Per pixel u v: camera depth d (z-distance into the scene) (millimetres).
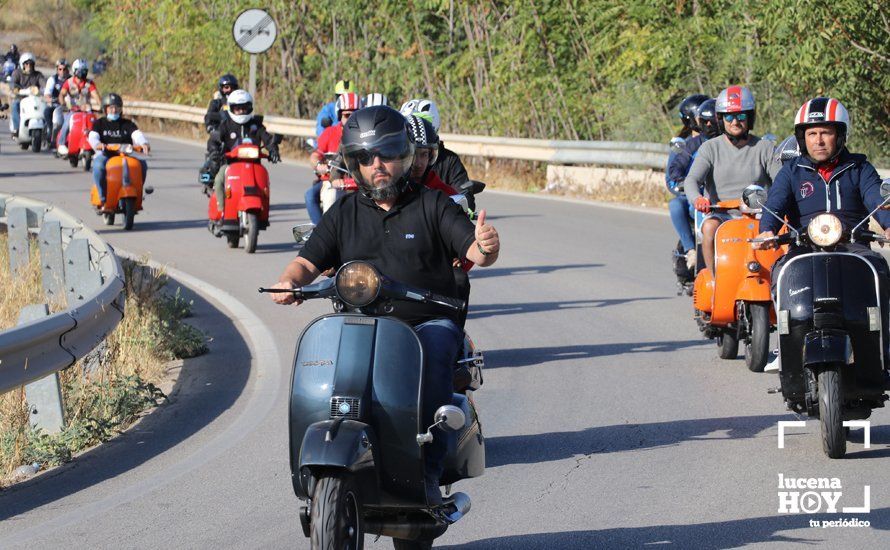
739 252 11953
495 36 35625
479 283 17688
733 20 27703
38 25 81562
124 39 58844
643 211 25562
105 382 11438
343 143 6770
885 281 9023
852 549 7184
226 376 12477
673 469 8898
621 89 31250
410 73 38156
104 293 11383
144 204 27516
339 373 6203
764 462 9008
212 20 48375
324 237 6930
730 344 12570
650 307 15641
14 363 9273
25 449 9664
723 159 12773
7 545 7695
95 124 24000
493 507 8148
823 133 9508
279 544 7508
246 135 21172
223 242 22141
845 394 8953
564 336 14008
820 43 22938
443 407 6191
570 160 29656
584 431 10031
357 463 5910
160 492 8703
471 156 34469
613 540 7430
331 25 44312
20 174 32344
